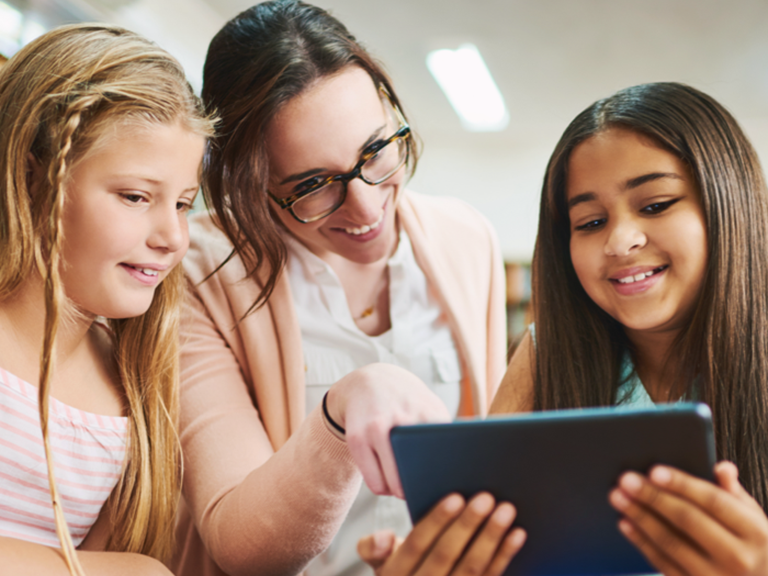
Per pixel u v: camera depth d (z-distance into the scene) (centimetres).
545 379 104
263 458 92
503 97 466
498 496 54
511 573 57
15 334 74
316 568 110
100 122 69
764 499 86
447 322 123
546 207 103
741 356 88
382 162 97
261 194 97
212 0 334
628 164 88
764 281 91
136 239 71
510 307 511
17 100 71
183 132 74
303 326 115
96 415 81
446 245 127
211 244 112
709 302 88
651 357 100
